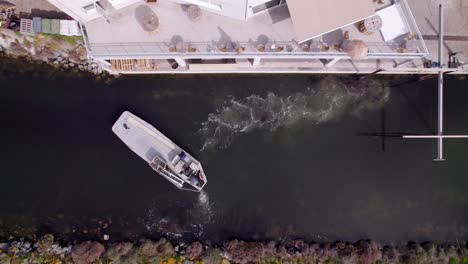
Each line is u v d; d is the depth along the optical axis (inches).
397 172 1079.6
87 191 1074.1
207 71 1032.8
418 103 1079.0
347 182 1081.4
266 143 1079.0
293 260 1058.7
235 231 1079.6
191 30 879.1
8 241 1049.5
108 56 866.8
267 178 1081.4
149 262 1042.1
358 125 1082.7
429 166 1079.0
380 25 860.6
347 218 1083.3
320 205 1082.7
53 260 1035.9
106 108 1068.5
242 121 1074.7
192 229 1075.3
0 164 1068.5
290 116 1077.1
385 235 1079.0
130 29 876.6
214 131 1072.8
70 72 1056.8
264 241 1071.6
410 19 912.3
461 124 1072.8
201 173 1045.8
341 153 1080.8
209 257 1035.3
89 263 1036.5
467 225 1080.8
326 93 1074.1
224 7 823.1
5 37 994.7
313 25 791.7
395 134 1079.6
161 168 1009.5
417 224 1077.8
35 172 1070.4
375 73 1035.3
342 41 888.3
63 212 1071.0
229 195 1077.1
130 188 1074.1
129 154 1071.0
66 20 951.6
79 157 1072.2
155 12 877.8
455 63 1015.0
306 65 1026.7
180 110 1071.6
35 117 1067.3
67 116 1069.8
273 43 871.1
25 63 1053.8
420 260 1052.5
